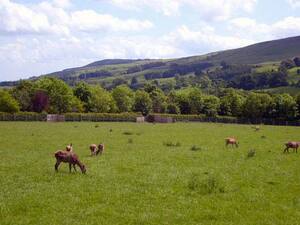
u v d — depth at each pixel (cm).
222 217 1978
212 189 2478
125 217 1930
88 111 16188
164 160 3722
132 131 7738
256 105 16138
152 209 2066
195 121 15588
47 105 14575
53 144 4972
